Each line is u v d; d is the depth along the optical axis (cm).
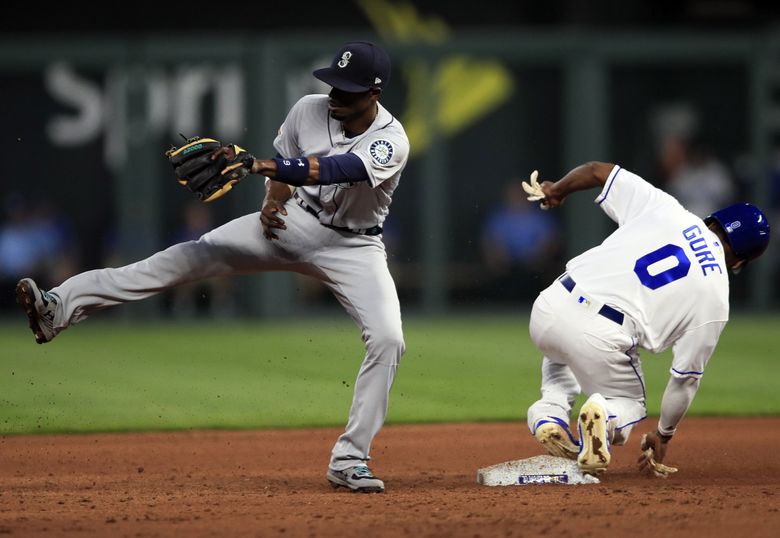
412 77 6506
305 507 1912
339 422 3091
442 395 3594
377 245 2134
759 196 6669
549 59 6562
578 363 2116
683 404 2120
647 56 6600
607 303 2075
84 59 6369
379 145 1991
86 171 6400
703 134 6669
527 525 1745
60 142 6384
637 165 6675
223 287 6300
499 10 6950
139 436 2848
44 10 6650
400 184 6512
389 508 1897
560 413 2172
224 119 6369
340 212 2078
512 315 6494
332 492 2083
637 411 2125
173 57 6359
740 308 6631
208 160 1905
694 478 2256
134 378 3938
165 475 2334
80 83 6391
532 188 2252
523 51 6538
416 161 6512
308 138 2086
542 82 6594
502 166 6588
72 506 1930
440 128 6506
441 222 6519
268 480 2258
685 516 1809
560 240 6544
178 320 6272
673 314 2066
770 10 7356
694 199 6675
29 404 3366
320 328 5875
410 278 6512
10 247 6331
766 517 1803
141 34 6712
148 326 6047
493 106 6562
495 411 3278
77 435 2858
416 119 6500
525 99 6588
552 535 1681
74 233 6406
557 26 7000
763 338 5306
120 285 2122
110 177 6412
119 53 6369
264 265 2148
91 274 2134
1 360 4438
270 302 6244
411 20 6850
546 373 2253
